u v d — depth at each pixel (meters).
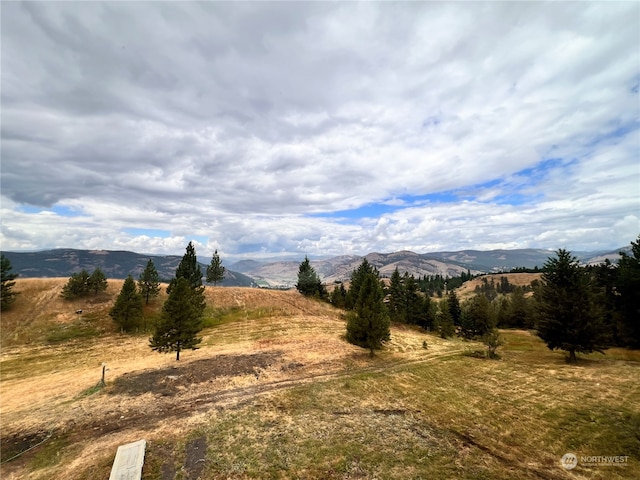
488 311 57.78
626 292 33.41
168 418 18.89
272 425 17.75
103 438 16.62
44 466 14.23
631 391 21.27
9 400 23.19
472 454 14.53
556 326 30.55
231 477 12.96
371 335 33.50
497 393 22.83
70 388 25.14
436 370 29.55
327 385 24.88
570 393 21.78
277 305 67.44
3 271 48.28
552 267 31.47
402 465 13.65
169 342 31.38
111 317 52.50
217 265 73.38
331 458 14.27
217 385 24.92
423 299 72.06
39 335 44.59
